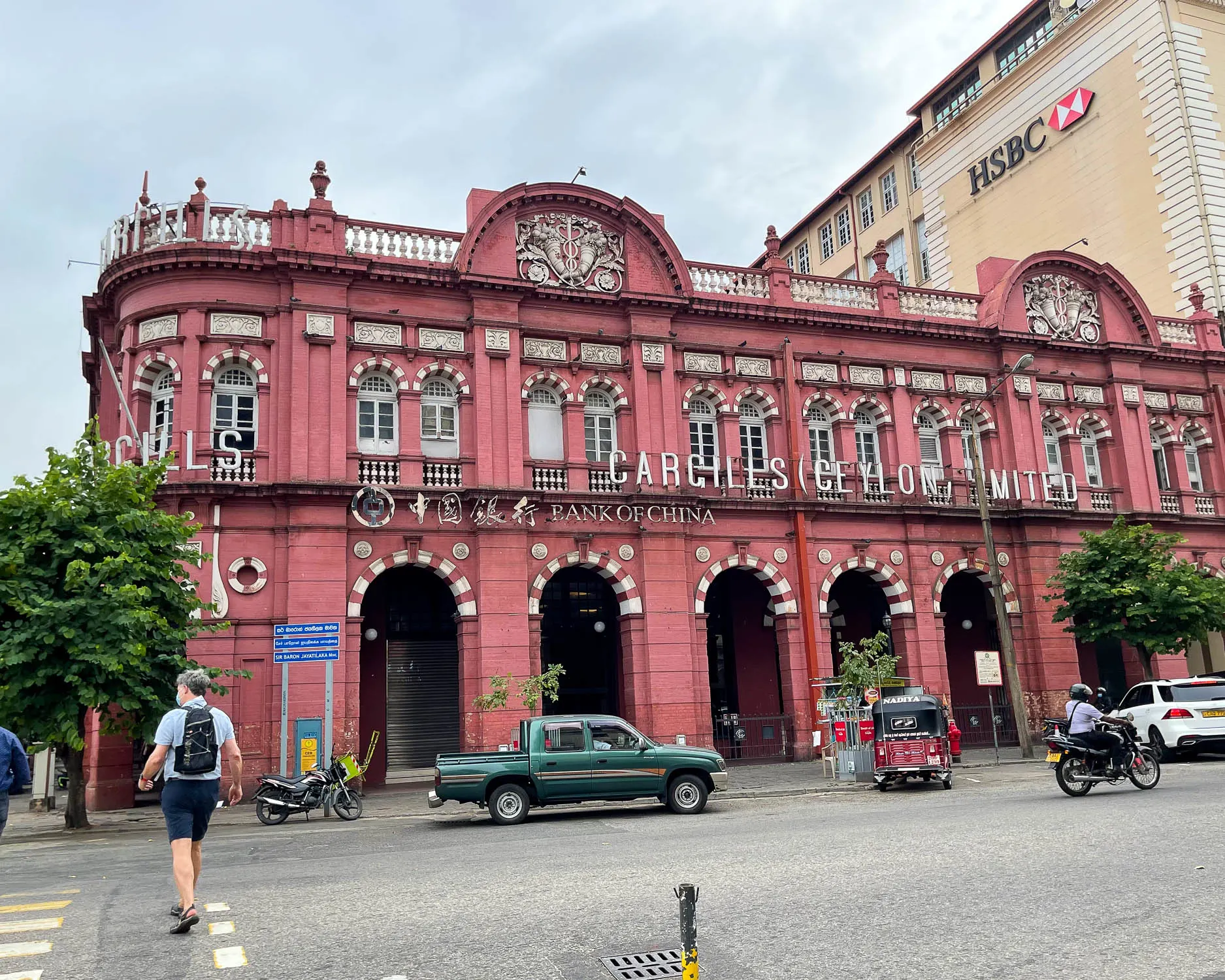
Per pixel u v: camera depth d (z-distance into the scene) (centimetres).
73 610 1589
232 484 2203
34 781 2564
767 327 2858
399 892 920
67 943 742
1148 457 3272
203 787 794
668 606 2533
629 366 2667
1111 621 2745
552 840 1324
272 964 677
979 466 2706
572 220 2686
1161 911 748
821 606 2739
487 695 2272
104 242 2517
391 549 2341
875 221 5050
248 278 2344
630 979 629
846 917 766
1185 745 2172
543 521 2488
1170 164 3600
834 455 2898
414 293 2486
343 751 2192
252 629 2200
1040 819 1268
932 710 1948
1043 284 3269
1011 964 633
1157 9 3653
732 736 2852
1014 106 4212
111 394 2489
